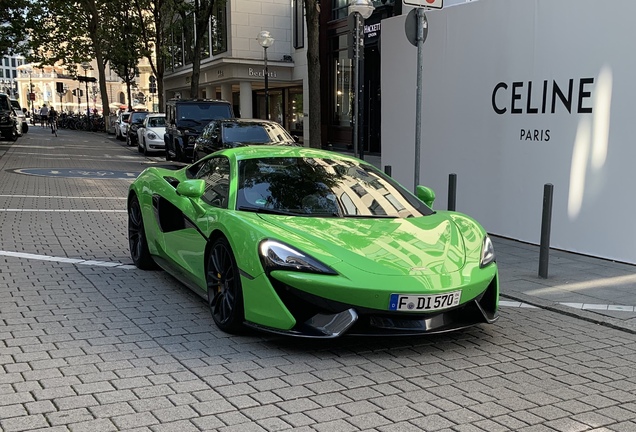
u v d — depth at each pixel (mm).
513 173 8195
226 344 4160
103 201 11102
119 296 5273
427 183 9633
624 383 3742
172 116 18453
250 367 3773
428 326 3934
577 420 3203
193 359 3873
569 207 7496
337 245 4035
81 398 3266
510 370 3898
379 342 4309
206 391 3404
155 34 34500
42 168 16578
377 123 21297
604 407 3381
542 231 6309
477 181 8758
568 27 7285
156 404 3219
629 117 6754
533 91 7801
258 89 33812
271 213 4508
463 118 8891
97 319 4633
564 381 3746
